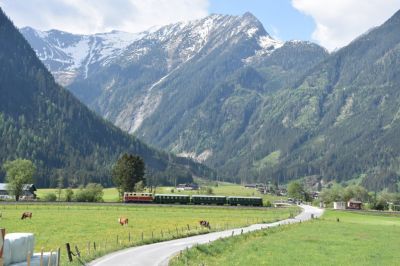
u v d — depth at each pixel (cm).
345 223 13500
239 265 5603
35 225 10675
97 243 7406
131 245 7244
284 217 15288
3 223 11069
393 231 11188
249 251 6888
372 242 8575
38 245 7194
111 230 9856
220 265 5584
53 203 18050
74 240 7944
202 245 6962
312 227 11619
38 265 4578
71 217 13112
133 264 5400
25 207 16650
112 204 18512
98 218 12950
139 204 18925
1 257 4100
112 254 6250
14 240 4472
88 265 5269
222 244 7462
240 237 8575
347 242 8438
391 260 6456
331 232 10319
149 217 13788
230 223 12194
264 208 19238
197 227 10488
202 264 5469
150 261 5653
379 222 15000
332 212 19900
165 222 12138
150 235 8831
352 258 6494
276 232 10100
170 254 6281
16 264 4434
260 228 10825
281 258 6231
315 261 6112
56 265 4856
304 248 7381
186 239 8344
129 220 12631
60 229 9912
